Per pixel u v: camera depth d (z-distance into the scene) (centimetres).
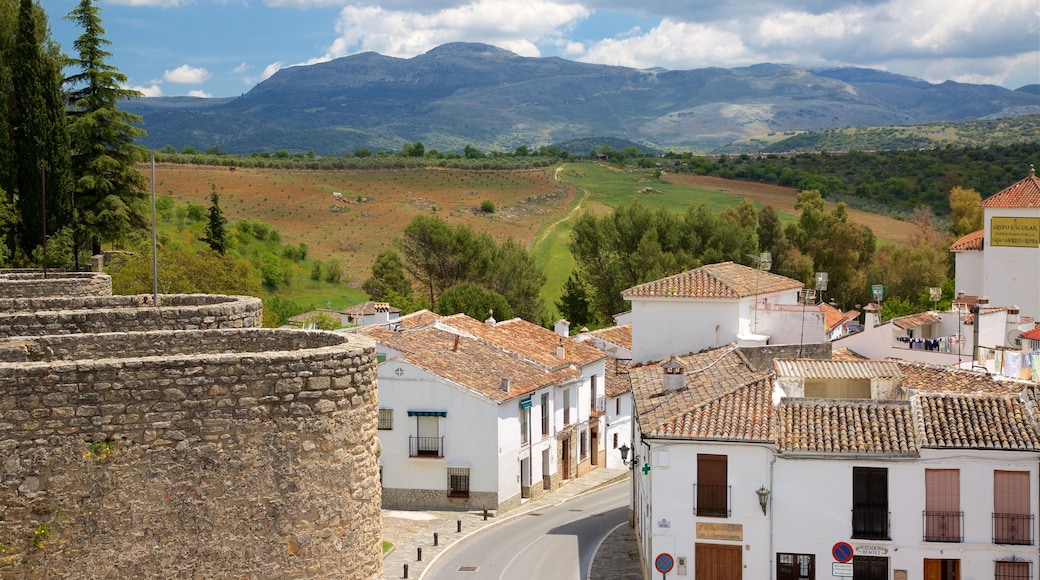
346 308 10606
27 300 2553
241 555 1747
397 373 5953
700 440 3744
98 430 1684
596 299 11375
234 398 1742
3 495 1642
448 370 6031
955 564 3600
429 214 18200
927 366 4447
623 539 5191
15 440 1648
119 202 7462
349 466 1828
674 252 11375
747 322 6100
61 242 6881
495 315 10544
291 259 13500
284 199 17925
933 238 14325
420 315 8650
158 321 2342
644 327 6112
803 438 3706
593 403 7406
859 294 12288
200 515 1730
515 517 5812
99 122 7544
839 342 5728
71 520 1673
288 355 1769
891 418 3766
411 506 5959
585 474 7181
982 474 3566
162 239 10850
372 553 1886
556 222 18225
